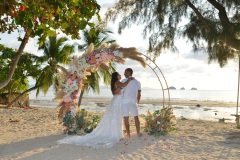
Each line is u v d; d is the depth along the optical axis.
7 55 26.12
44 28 4.72
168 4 12.10
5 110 19.55
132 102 8.80
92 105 43.53
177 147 8.01
